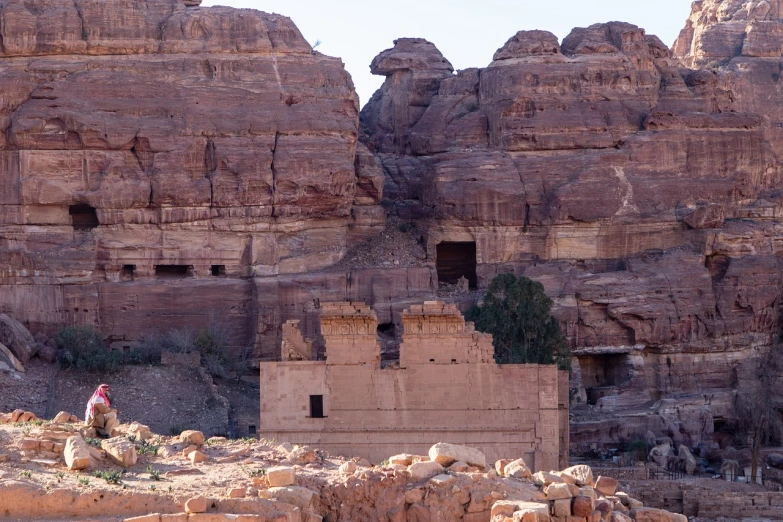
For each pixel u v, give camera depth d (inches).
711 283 3924.7
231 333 3634.4
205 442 1844.2
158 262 3659.0
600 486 1685.5
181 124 3690.9
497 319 3447.3
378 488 1616.6
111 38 3745.1
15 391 3161.9
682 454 3341.5
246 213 3698.3
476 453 1699.1
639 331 3818.9
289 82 3823.8
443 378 2568.9
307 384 2573.8
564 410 2738.7
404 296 3804.1
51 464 1628.9
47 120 3604.8
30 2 3752.5
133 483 1568.7
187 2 3956.7
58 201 3609.7
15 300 3563.0
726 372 3917.3
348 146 3855.8
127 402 3208.7
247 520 1450.5
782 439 3752.5
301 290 3688.5
